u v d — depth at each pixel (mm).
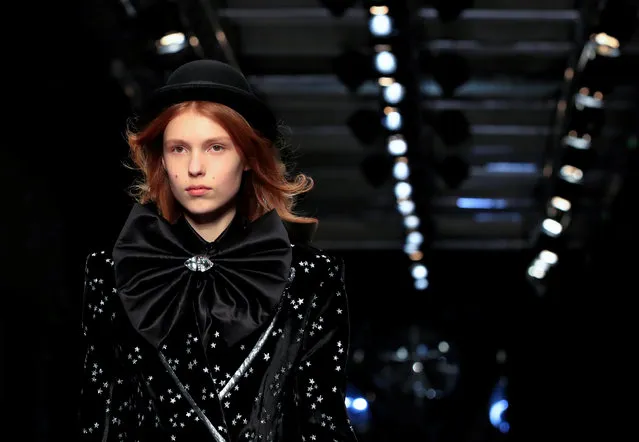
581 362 21359
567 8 13008
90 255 4141
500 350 25469
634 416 17859
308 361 4188
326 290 4227
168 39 11242
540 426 24766
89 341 4117
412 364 25641
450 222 20594
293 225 4328
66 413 13688
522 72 14141
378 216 19500
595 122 13477
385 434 25766
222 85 3926
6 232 12172
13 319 12633
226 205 4109
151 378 3971
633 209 16203
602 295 18922
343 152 16797
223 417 3914
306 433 4141
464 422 25859
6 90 11727
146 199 4199
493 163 16703
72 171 13406
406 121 14219
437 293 24547
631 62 12469
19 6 11000
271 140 4148
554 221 17375
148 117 4016
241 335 3965
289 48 13828
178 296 3992
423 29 12805
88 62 11992
